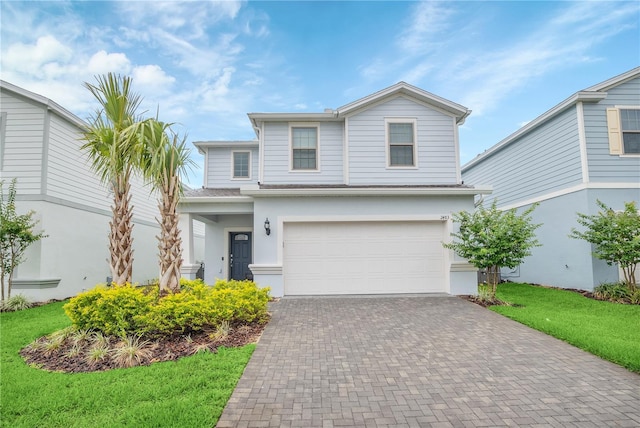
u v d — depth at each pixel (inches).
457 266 394.3
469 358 196.7
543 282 479.8
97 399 143.4
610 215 359.9
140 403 140.3
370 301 358.6
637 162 408.8
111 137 246.8
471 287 394.6
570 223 427.2
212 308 232.2
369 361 192.7
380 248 404.5
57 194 413.4
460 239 380.2
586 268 400.5
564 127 439.5
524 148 525.0
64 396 145.9
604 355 195.3
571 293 393.7
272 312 309.6
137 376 166.2
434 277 403.9
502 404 143.8
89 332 220.2
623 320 268.4
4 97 400.2
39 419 130.1
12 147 394.9
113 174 238.1
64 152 426.9
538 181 491.2
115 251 248.4
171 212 258.7
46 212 394.9
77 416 131.8
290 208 399.5
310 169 445.7
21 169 393.1
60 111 412.5
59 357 196.7
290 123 449.7
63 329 235.1
